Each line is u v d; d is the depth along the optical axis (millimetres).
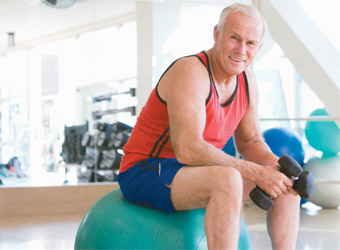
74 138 4574
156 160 1682
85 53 4590
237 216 1388
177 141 1538
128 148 1775
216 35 1692
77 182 4566
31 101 4520
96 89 4617
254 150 1826
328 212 4047
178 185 1530
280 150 3855
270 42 3918
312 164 4012
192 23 4734
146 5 4668
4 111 4508
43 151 4535
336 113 3795
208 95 1601
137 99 4707
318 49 3826
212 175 1422
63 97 4566
